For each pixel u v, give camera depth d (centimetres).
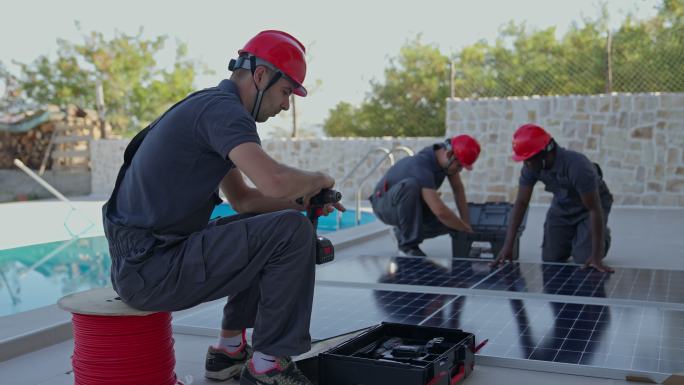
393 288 382
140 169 209
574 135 916
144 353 205
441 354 227
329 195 222
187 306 211
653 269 427
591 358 252
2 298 479
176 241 209
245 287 217
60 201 1126
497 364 255
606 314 315
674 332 283
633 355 254
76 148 1402
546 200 933
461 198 500
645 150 881
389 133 1631
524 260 493
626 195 895
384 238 625
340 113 1731
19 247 689
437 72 1580
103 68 2158
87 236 758
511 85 1024
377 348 248
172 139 206
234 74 227
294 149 1123
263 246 208
